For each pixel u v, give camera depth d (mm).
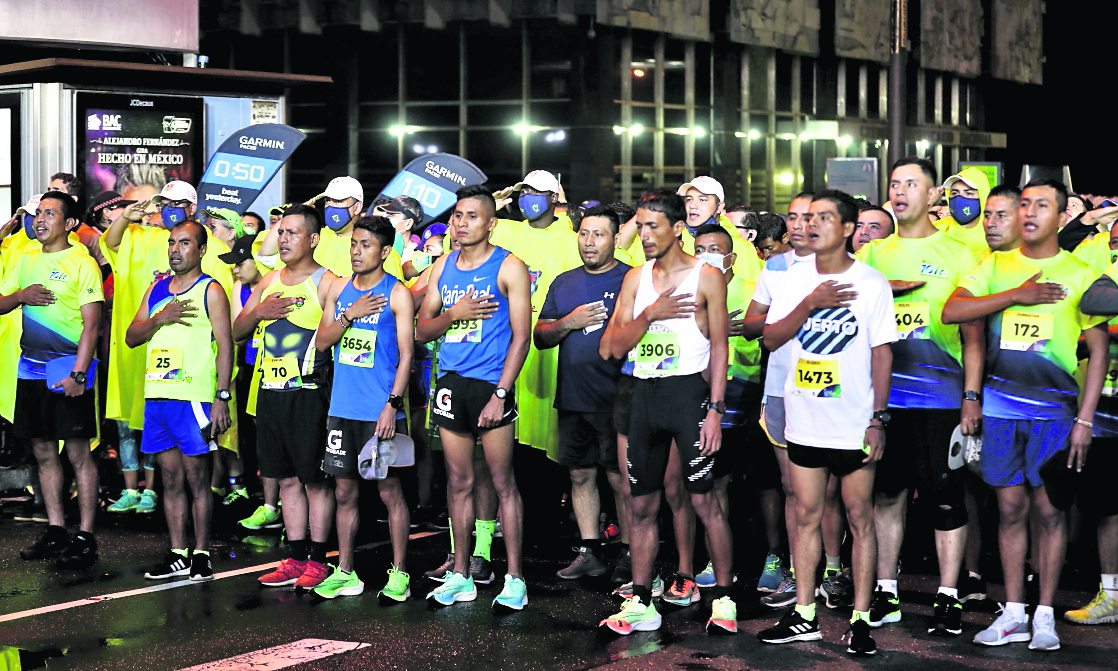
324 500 6684
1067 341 5559
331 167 25516
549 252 7402
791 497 6176
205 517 6898
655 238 5672
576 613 6211
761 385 6754
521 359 6168
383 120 25203
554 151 24500
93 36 12273
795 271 5590
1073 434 5562
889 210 7195
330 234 7902
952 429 5789
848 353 5402
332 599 6469
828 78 32094
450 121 25000
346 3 24656
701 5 26828
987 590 6664
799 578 5695
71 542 7266
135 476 8688
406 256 8414
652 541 5902
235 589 6660
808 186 31547
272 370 6539
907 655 5488
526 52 24391
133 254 8281
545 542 7883
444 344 6301
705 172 27703
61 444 7723
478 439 6641
